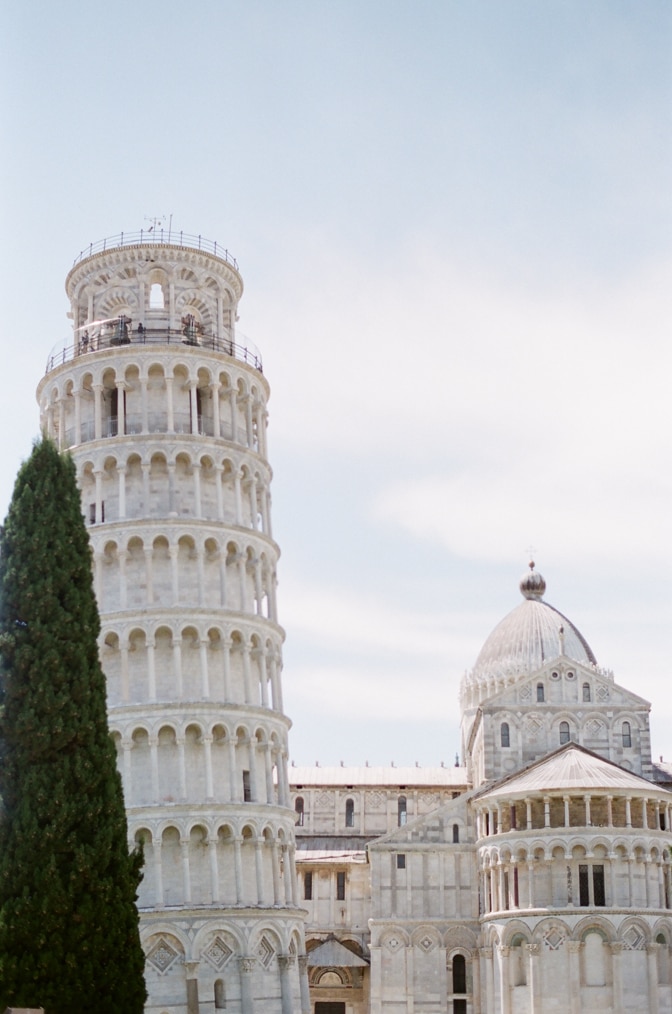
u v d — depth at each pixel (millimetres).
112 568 99875
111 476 101812
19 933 61531
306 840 148500
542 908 111125
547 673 132500
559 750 122562
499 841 116500
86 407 105250
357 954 138250
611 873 111438
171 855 92750
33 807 63531
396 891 125062
